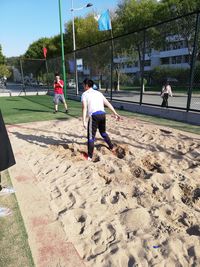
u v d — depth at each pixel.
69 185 4.39
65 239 3.06
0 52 51.78
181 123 9.28
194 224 3.28
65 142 7.02
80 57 19.42
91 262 2.70
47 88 25.70
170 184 4.27
